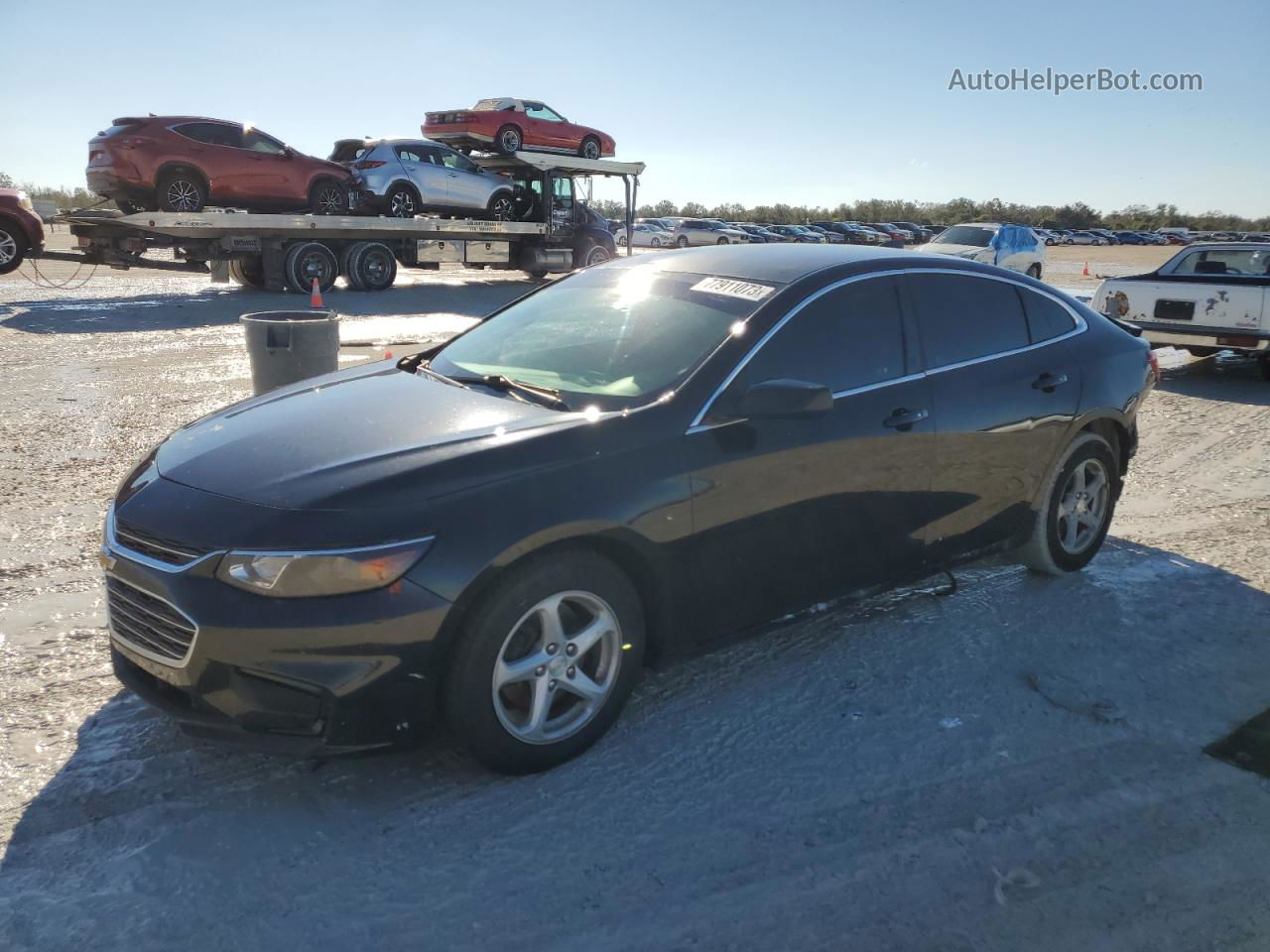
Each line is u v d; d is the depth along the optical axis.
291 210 18.02
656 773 3.07
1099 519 4.85
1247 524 5.65
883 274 3.95
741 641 3.56
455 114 21.34
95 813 2.81
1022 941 2.39
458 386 3.62
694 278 3.91
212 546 2.70
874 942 2.38
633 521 3.03
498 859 2.65
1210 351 10.61
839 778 3.05
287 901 2.47
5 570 4.53
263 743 2.72
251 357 6.99
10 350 10.77
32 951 2.28
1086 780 3.06
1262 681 3.74
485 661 2.83
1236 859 2.71
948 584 4.66
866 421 3.66
